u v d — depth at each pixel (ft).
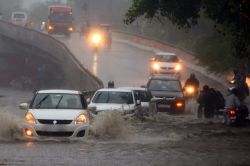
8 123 131.13
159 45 429.79
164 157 109.91
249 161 106.93
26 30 487.20
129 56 400.06
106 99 170.19
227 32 203.21
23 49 503.61
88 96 225.56
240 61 317.83
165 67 314.14
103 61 368.48
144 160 105.91
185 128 164.86
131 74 323.37
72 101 135.44
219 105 196.34
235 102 171.32
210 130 159.74
